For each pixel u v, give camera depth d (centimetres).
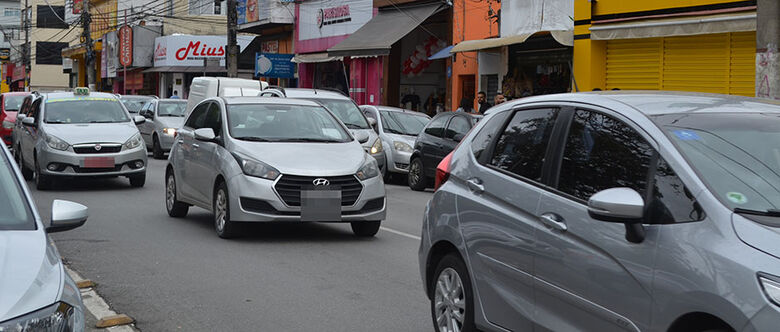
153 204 1361
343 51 2967
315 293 731
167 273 809
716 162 402
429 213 584
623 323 401
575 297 434
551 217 459
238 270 825
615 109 457
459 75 2695
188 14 5341
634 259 395
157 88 5503
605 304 412
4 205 444
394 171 1859
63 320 355
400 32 2806
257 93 2241
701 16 1769
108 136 1553
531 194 482
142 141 1600
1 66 9725
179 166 1159
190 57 4925
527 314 473
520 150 514
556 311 451
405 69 3177
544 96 526
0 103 2530
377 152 1814
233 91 2219
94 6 6706
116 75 5944
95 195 1484
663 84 1927
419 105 3175
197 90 2386
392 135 1898
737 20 1681
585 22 2081
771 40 1273
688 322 372
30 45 8294
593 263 421
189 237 1021
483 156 545
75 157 1519
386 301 705
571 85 2159
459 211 543
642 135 430
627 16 1959
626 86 2025
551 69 2250
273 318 648
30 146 1650
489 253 507
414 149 1745
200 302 697
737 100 481
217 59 4922
